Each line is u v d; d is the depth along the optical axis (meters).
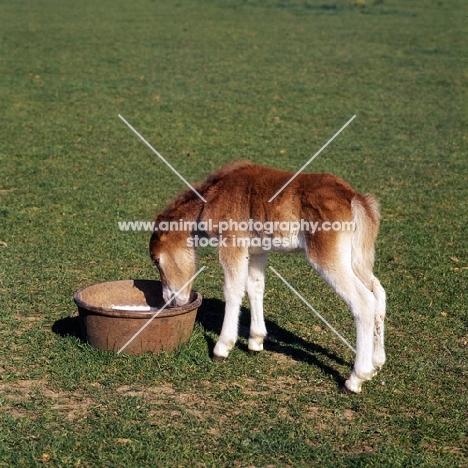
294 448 5.17
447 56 24.44
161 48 25.75
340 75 21.52
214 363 6.40
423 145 14.84
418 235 9.86
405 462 5.05
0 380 6.07
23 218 10.28
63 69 21.83
